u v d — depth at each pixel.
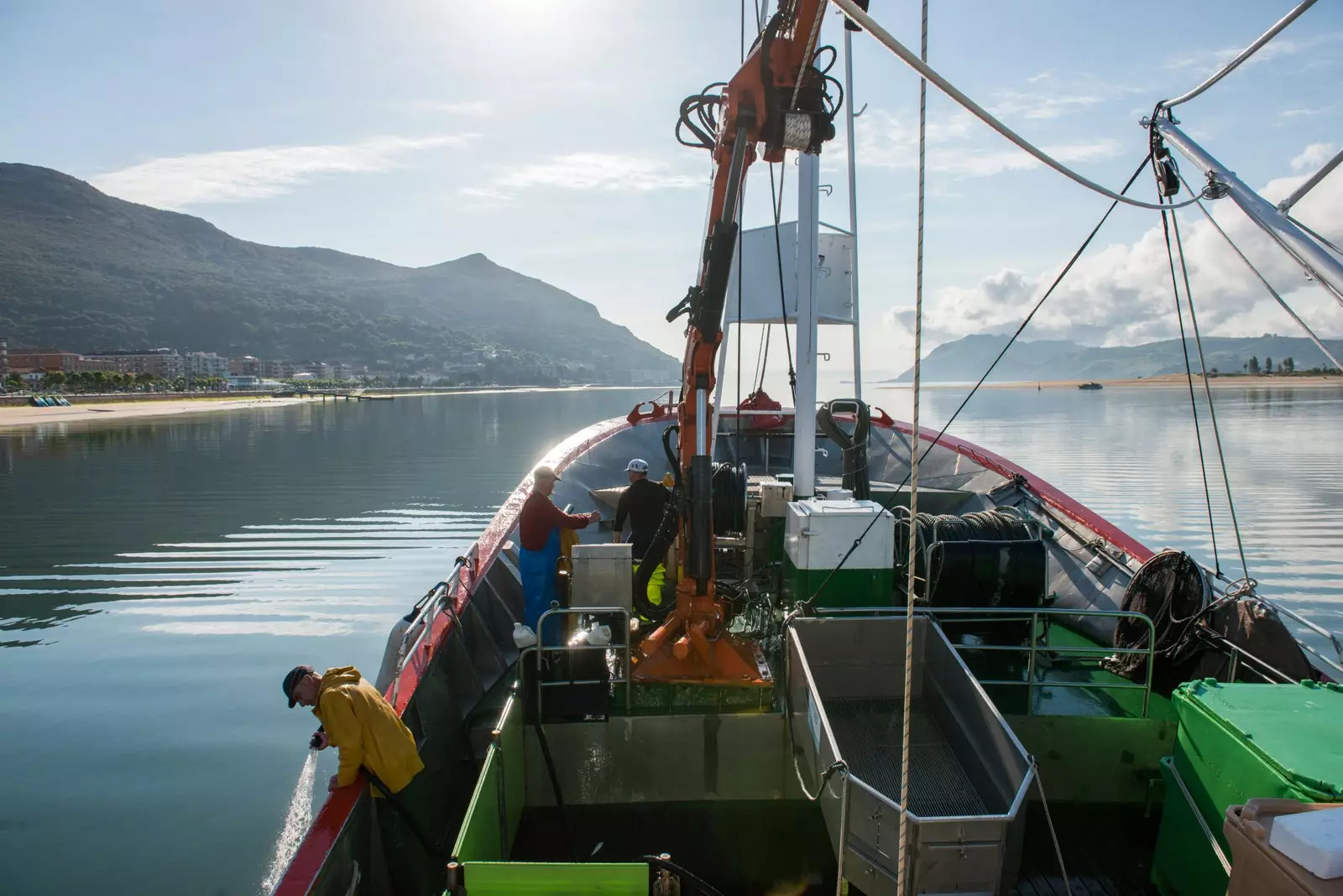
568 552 6.98
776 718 5.20
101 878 7.28
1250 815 2.82
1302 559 18.30
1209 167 4.21
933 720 5.07
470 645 6.89
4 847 7.72
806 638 5.28
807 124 4.94
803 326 7.69
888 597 6.20
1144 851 4.84
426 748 5.18
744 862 4.85
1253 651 5.44
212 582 17.97
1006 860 3.49
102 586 17.80
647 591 6.36
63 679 12.15
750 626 6.61
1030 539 6.89
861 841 3.74
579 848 4.95
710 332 5.40
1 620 15.24
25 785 8.90
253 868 7.42
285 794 8.73
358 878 4.02
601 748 5.25
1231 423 61.38
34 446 54.41
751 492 8.35
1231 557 18.52
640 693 5.49
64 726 10.45
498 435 66.62
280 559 20.28
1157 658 5.95
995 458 10.85
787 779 5.23
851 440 7.57
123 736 10.16
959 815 4.10
